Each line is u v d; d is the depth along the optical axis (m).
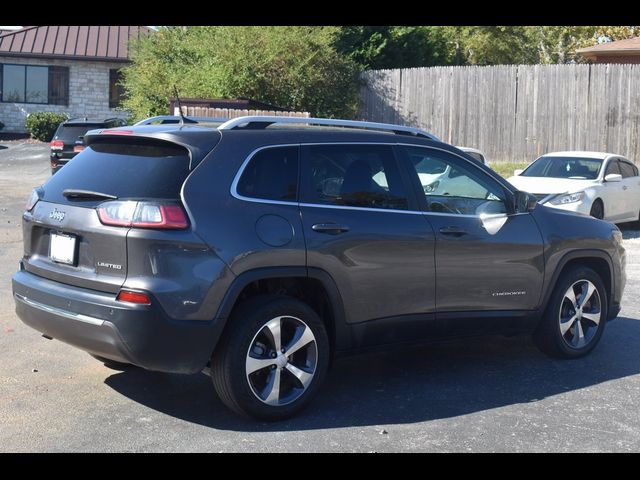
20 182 22.36
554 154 15.69
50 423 5.25
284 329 5.36
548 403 5.80
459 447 4.96
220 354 5.12
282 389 5.36
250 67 23.05
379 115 26.31
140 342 4.84
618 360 6.95
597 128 23.66
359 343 5.71
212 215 5.03
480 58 37.69
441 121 25.41
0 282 9.41
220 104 20.28
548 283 6.62
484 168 6.47
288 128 5.65
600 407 5.74
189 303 4.88
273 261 5.18
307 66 24.08
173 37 24.77
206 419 5.37
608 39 38.16
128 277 4.91
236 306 5.21
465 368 6.64
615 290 7.25
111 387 5.98
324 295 5.53
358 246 5.55
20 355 6.67
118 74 37.00
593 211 14.34
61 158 22.19
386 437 5.10
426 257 5.88
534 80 24.16
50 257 5.46
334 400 5.77
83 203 5.23
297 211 5.38
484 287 6.23
